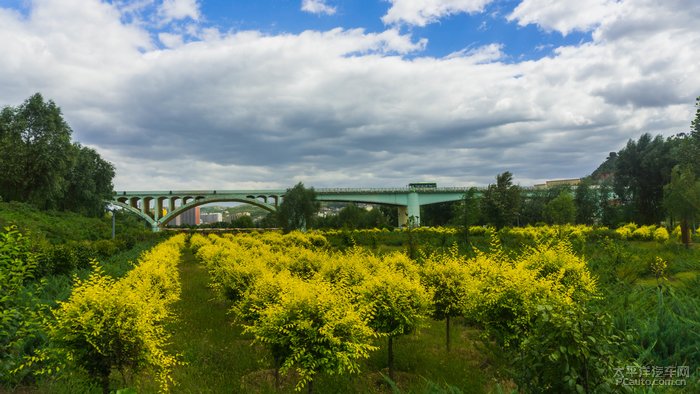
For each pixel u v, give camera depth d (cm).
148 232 6688
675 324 852
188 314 1449
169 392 769
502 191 4872
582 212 7300
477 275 1046
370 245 3828
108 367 631
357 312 750
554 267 1077
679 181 3469
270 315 729
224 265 1623
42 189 5878
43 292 1184
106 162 8694
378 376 893
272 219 8300
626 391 447
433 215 11000
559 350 423
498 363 866
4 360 673
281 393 772
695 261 1883
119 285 674
